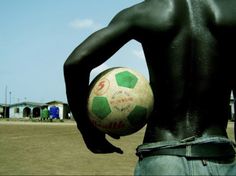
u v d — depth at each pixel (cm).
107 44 225
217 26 233
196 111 227
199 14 236
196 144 216
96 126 227
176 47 231
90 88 227
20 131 2570
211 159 215
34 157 1218
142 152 225
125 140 1952
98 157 1234
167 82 231
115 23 234
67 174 905
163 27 232
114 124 219
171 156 215
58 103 7688
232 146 229
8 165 1043
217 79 230
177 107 228
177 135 224
